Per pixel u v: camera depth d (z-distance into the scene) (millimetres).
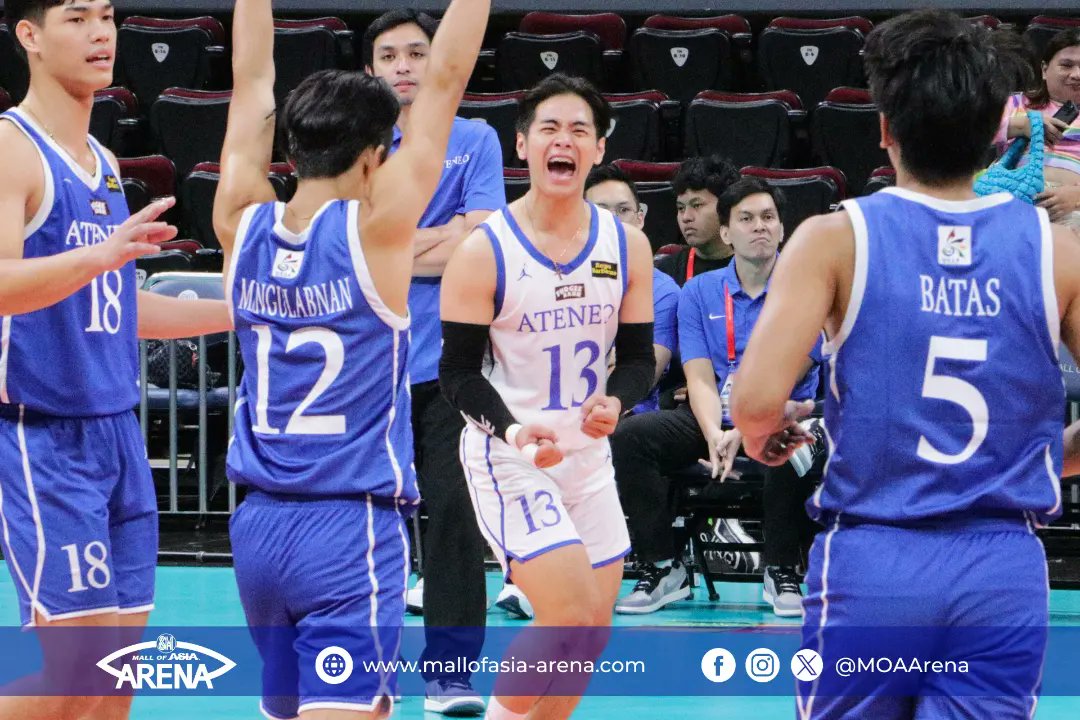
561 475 7195
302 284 5934
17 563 6445
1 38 23516
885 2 24141
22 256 6453
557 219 7094
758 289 12359
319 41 22484
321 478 5879
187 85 23297
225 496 16297
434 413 9266
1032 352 4789
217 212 6348
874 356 4789
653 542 12320
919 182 4922
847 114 20375
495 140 10219
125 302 6898
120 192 7016
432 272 9805
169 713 9000
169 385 15398
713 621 11812
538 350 7133
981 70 4797
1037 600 4703
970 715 4648
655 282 12906
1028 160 9992
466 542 9133
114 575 6746
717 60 22578
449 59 6188
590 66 22891
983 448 4742
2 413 6484
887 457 4770
